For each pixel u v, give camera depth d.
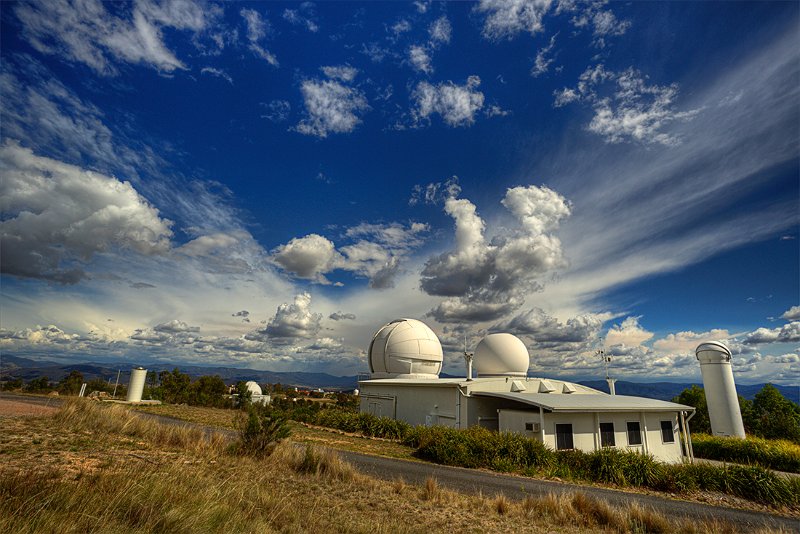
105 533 5.13
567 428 22.25
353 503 9.48
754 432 38.38
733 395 33.28
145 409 29.94
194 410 32.47
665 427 25.64
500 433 20.12
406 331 36.72
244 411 32.22
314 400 72.69
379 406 35.09
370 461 16.28
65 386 42.66
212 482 8.23
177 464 9.77
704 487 16.09
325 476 11.59
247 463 11.70
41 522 5.07
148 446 12.45
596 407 22.39
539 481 15.59
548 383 28.97
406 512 9.30
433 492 10.96
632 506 11.12
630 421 24.19
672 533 9.95
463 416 26.08
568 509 10.67
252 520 6.95
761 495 15.17
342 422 27.48
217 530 6.05
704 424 39.78
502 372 33.00
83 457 10.08
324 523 7.66
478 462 17.64
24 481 6.45
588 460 17.77
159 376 52.25
